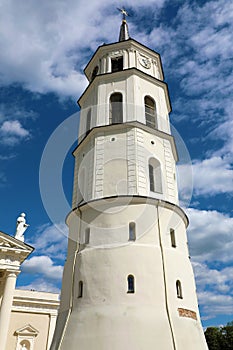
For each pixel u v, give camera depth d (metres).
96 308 18.67
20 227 25.00
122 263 19.52
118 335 17.27
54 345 19.45
